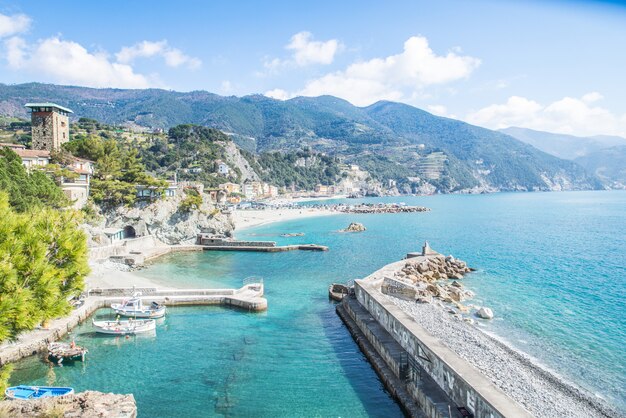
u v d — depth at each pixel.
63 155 104.00
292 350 40.69
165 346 41.22
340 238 128.62
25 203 59.84
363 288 50.09
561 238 122.81
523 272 75.94
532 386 32.00
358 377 35.25
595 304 55.34
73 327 45.66
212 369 36.31
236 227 158.75
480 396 23.98
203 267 81.12
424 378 30.75
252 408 30.17
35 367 36.22
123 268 75.50
